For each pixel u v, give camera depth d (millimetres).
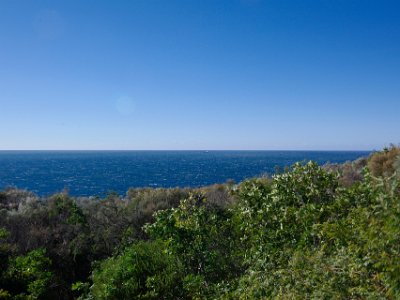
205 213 8867
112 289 8406
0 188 48438
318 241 6402
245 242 7871
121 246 12062
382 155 15805
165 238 8836
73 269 12062
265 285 5355
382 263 4062
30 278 9984
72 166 117375
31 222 13375
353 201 6426
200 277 7633
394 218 4172
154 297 8086
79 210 13672
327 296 4434
